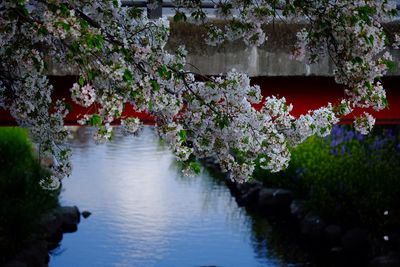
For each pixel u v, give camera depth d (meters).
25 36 4.96
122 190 22.14
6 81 5.27
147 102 5.16
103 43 5.01
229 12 5.76
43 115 5.35
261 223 18.80
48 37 5.02
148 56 5.20
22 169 19.03
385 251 15.45
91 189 22.12
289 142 5.72
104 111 5.12
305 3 5.57
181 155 5.30
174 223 18.78
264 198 20.09
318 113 5.68
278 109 5.59
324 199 17.55
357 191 16.92
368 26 5.47
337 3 5.49
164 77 5.16
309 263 15.99
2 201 16.17
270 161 5.46
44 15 4.56
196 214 19.61
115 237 17.69
